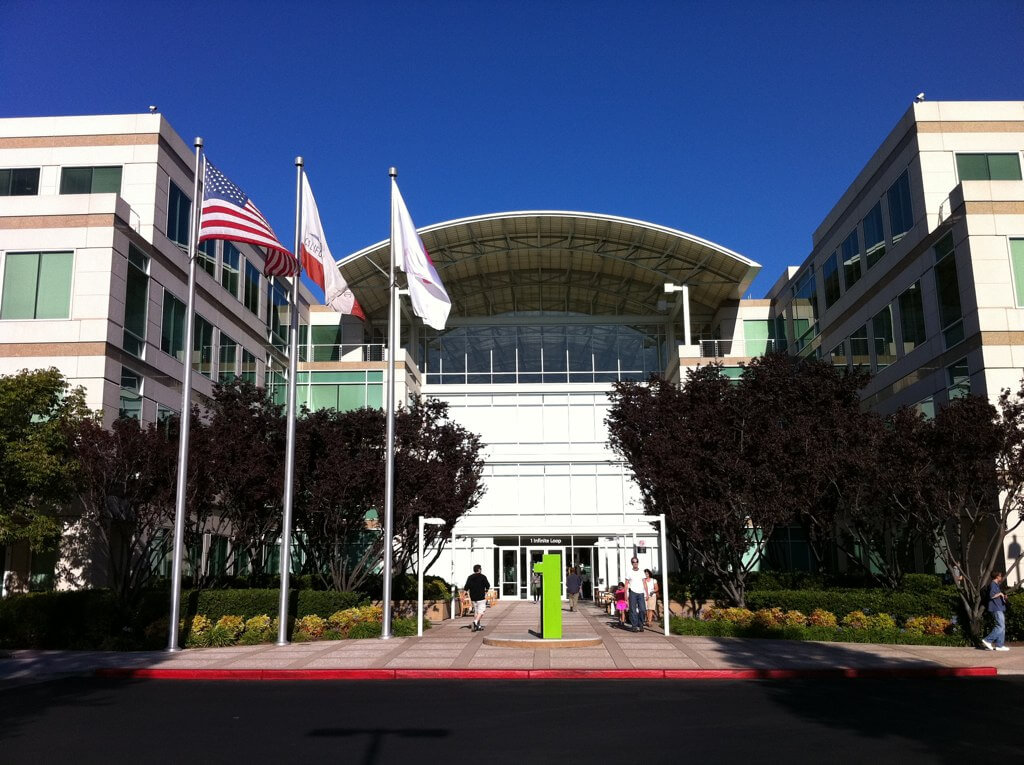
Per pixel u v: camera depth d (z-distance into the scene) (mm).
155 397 27766
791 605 21453
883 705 10969
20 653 17938
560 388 45562
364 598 24594
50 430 19844
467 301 49750
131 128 28719
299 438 22750
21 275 25297
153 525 21453
